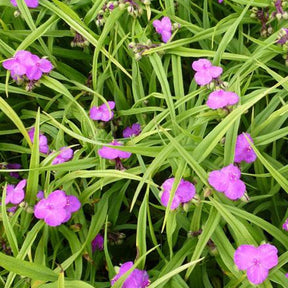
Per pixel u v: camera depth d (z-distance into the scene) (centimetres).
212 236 70
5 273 73
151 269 77
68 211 73
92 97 87
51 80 83
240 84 81
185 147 74
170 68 91
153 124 78
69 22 84
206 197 74
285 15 83
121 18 87
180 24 86
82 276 76
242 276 67
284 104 76
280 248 73
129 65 89
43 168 73
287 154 83
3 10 92
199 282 73
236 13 86
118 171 71
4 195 71
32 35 84
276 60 88
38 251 72
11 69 81
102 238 76
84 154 82
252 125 76
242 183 70
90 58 91
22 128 76
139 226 70
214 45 88
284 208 77
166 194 70
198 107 78
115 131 84
